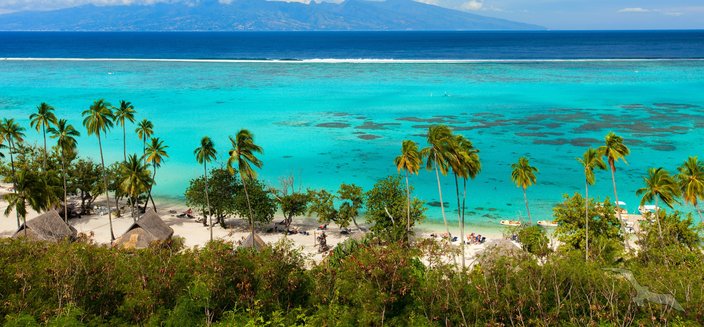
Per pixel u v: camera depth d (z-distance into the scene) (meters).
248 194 63.94
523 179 59.50
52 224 58.03
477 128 117.31
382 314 31.52
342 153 100.06
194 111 138.25
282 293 35.09
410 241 59.50
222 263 34.28
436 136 52.56
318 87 178.12
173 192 81.44
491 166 90.94
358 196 63.19
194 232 65.69
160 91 171.25
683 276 35.22
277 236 64.62
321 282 36.12
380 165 92.88
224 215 68.81
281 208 70.38
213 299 33.38
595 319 31.67
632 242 58.81
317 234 65.56
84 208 71.88
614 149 54.94
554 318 31.48
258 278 34.66
